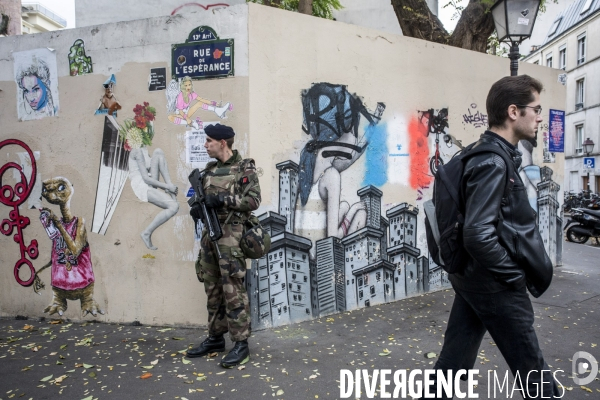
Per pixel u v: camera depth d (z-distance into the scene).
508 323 2.21
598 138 27.59
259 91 4.43
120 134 4.76
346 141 5.13
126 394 3.29
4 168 5.22
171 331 4.58
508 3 5.76
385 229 5.52
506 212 2.18
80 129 4.91
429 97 5.87
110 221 4.83
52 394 3.32
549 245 7.51
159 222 4.67
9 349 4.21
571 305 5.44
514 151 2.29
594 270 7.49
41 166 5.08
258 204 3.70
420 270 5.89
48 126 5.03
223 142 3.79
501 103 2.29
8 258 5.24
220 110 4.43
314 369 3.66
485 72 6.47
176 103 4.56
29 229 5.15
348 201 5.18
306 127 4.81
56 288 5.06
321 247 4.97
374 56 5.31
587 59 28.44
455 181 2.29
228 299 3.72
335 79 5.01
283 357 3.89
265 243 3.74
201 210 3.68
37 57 5.03
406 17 8.23
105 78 4.79
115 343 4.29
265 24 4.45
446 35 8.31
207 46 4.44
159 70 4.60
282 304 4.69
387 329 4.59
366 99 5.27
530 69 6.98
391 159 5.54
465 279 2.30
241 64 4.36
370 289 5.40
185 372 3.63
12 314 5.24
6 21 6.88
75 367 3.77
